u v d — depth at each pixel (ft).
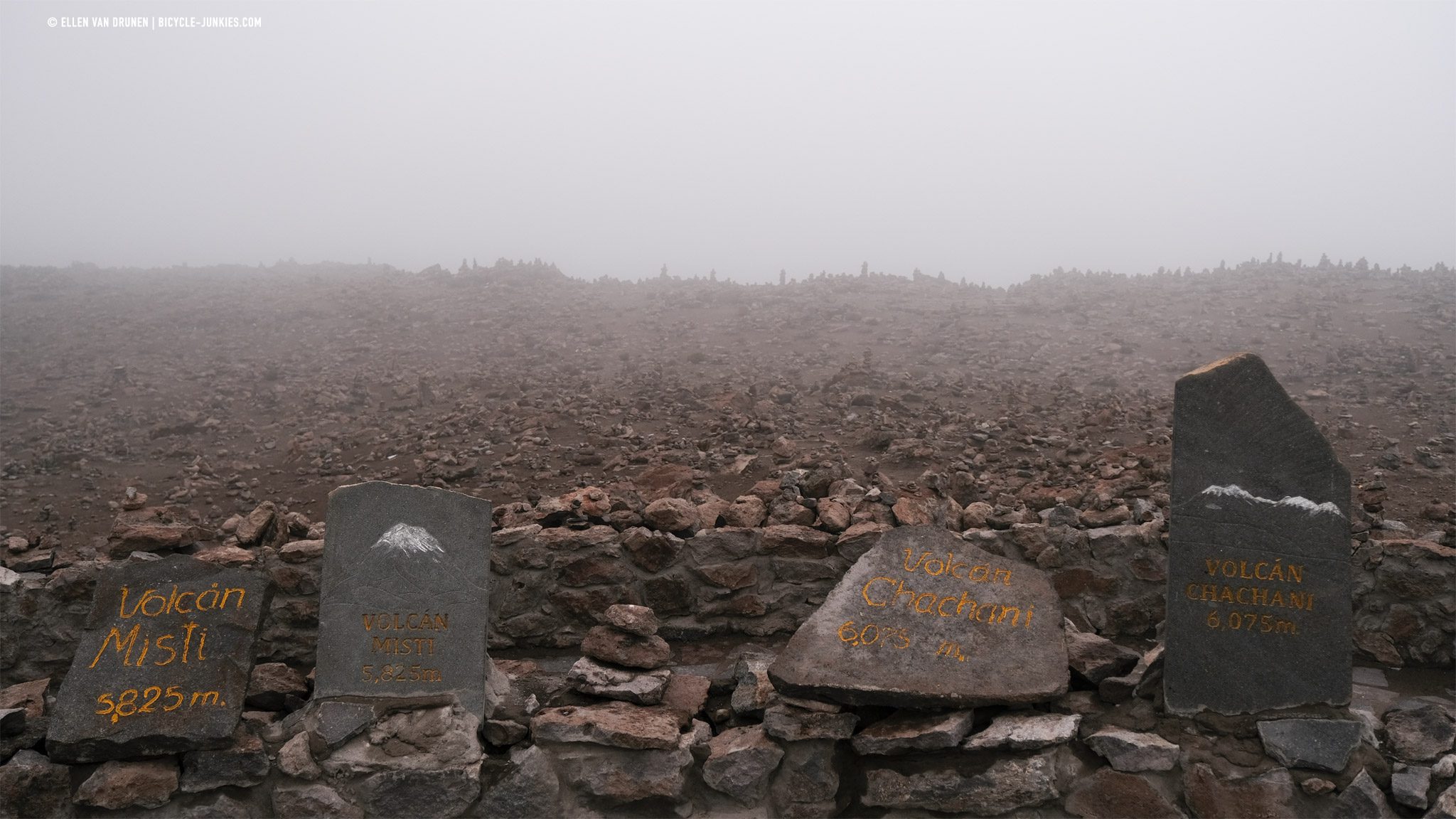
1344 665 17.13
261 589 17.92
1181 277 76.84
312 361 62.03
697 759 17.20
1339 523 17.37
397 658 17.75
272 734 16.99
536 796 16.76
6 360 64.13
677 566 21.67
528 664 19.95
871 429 37.45
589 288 85.61
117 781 16.22
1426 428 36.68
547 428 41.34
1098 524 21.35
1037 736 16.40
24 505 35.45
